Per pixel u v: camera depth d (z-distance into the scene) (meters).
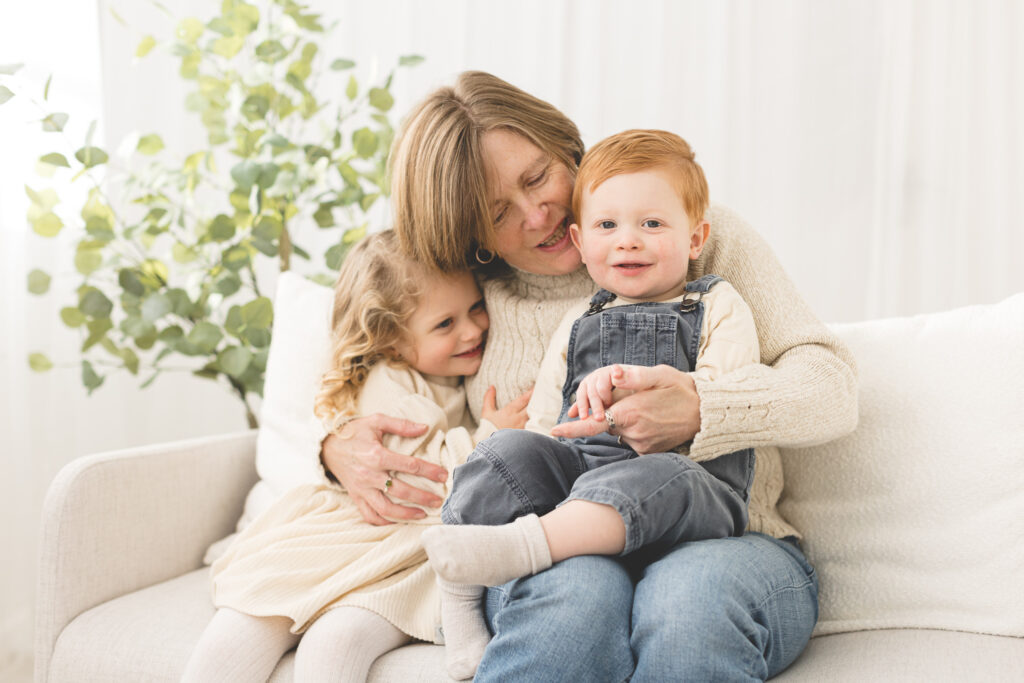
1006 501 1.08
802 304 1.19
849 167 2.20
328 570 1.16
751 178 2.25
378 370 1.36
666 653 0.83
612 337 1.15
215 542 1.48
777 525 1.16
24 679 1.95
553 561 0.91
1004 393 1.11
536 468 1.03
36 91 2.00
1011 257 2.11
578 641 0.84
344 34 2.40
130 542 1.31
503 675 0.86
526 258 1.30
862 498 1.18
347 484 1.26
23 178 1.98
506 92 1.26
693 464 0.98
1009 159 2.10
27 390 2.00
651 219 1.12
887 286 2.19
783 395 1.03
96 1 2.15
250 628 1.09
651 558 0.99
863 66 2.18
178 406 2.37
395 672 1.03
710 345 1.10
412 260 1.34
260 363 1.81
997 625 1.03
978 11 2.11
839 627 1.12
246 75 1.90
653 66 2.28
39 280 1.84
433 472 1.22
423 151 1.24
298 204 2.42
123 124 2.26
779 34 2.22
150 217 1.84
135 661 1.11
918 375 1.19
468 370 1.39
